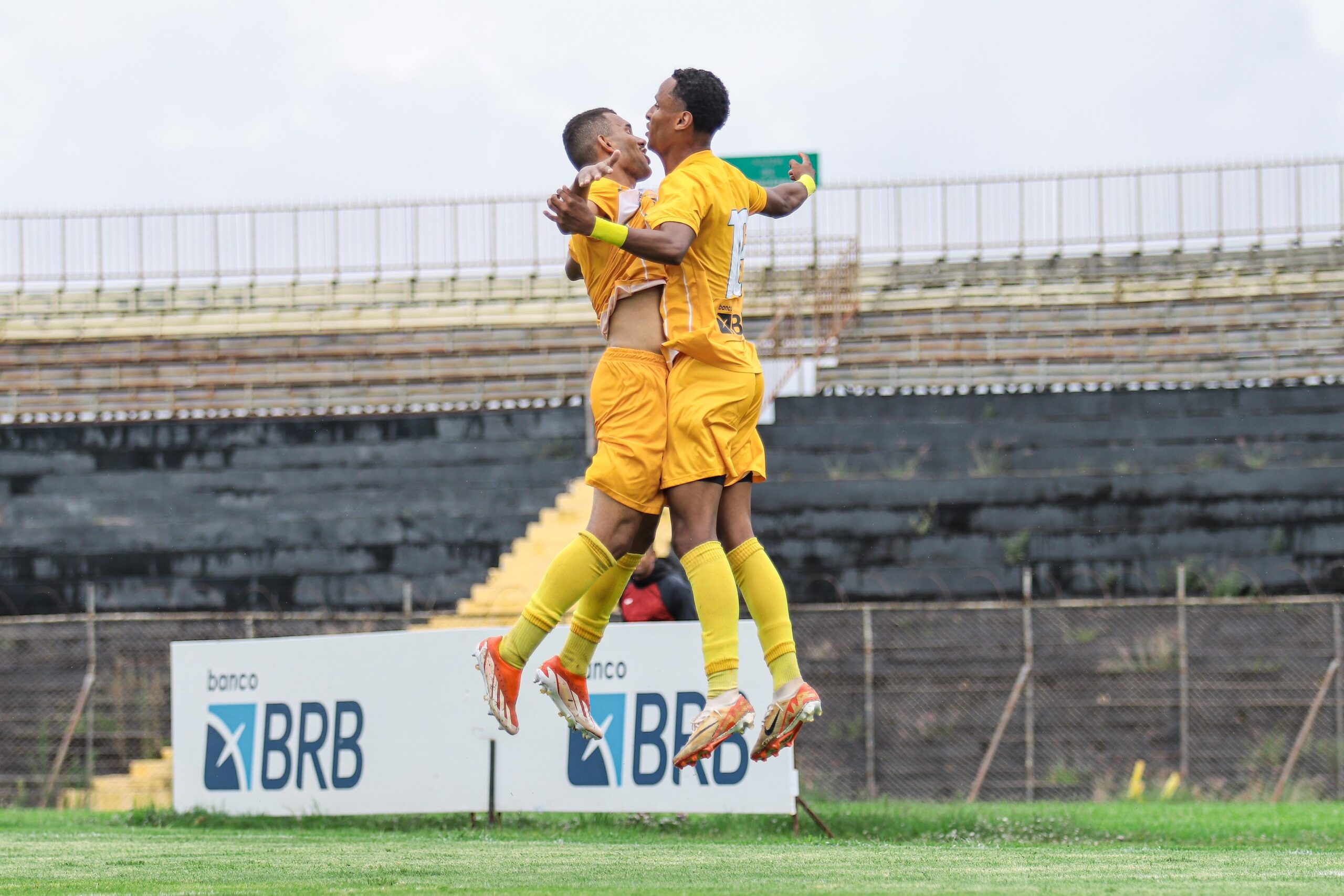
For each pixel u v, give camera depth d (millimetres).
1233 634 52281
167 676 55438
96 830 24578
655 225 12422
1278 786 43906
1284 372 71188
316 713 26859
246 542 65000
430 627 53125
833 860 14211
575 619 13461
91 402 78312
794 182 14367
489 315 80125
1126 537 59000
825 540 60594
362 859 14250
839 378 74375
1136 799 42500
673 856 14922
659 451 12828
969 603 56781
